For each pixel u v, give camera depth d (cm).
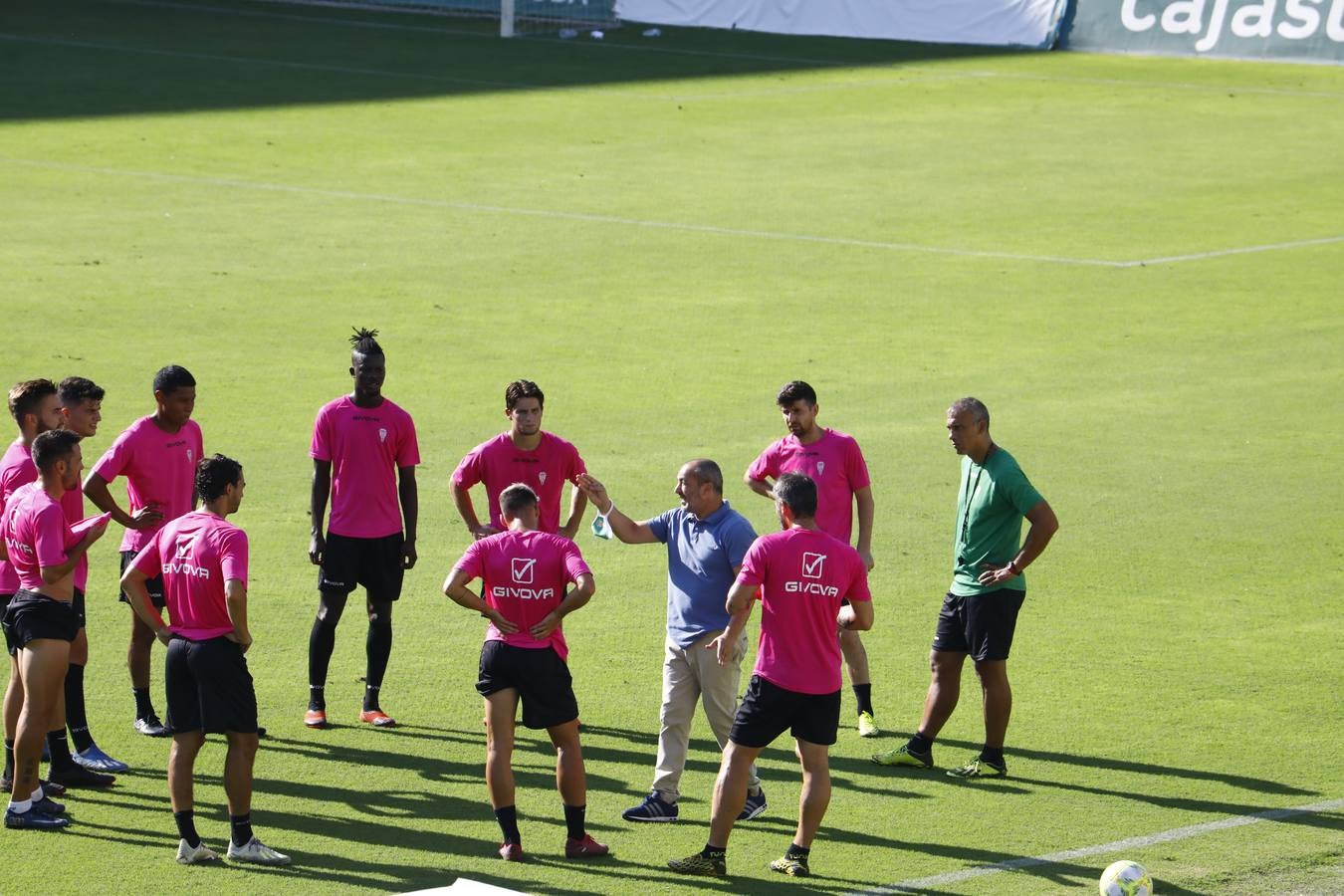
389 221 9925
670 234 9769
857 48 18700
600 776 3419
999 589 3378
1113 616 4406
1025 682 3962
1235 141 13225
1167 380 6956
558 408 6319
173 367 3544
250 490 5256
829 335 7619
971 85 16150
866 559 3706
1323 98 15338
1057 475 5678
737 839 3122
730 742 2961
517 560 2994
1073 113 14538
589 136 13162
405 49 18138
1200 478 5672
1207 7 17888
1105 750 3569
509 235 9631
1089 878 2938
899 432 6147
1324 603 4512
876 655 4131
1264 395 6750
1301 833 3145
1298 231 10069
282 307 7831
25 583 3078
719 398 6525
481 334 7450
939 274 8900
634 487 5378
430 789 3309
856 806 3281
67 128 12875
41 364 6625
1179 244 9706
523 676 2972
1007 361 7219
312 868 2920
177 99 14488
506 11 19300
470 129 13375
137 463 3538
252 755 2934
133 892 2797
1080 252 9481
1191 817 3219
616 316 7869
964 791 3356
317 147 12419
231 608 2841
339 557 3616
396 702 3791
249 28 19400
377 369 3638
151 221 9756
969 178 11719
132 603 2959
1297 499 5456
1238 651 4159
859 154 12619
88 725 3588
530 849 3033
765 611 2941
